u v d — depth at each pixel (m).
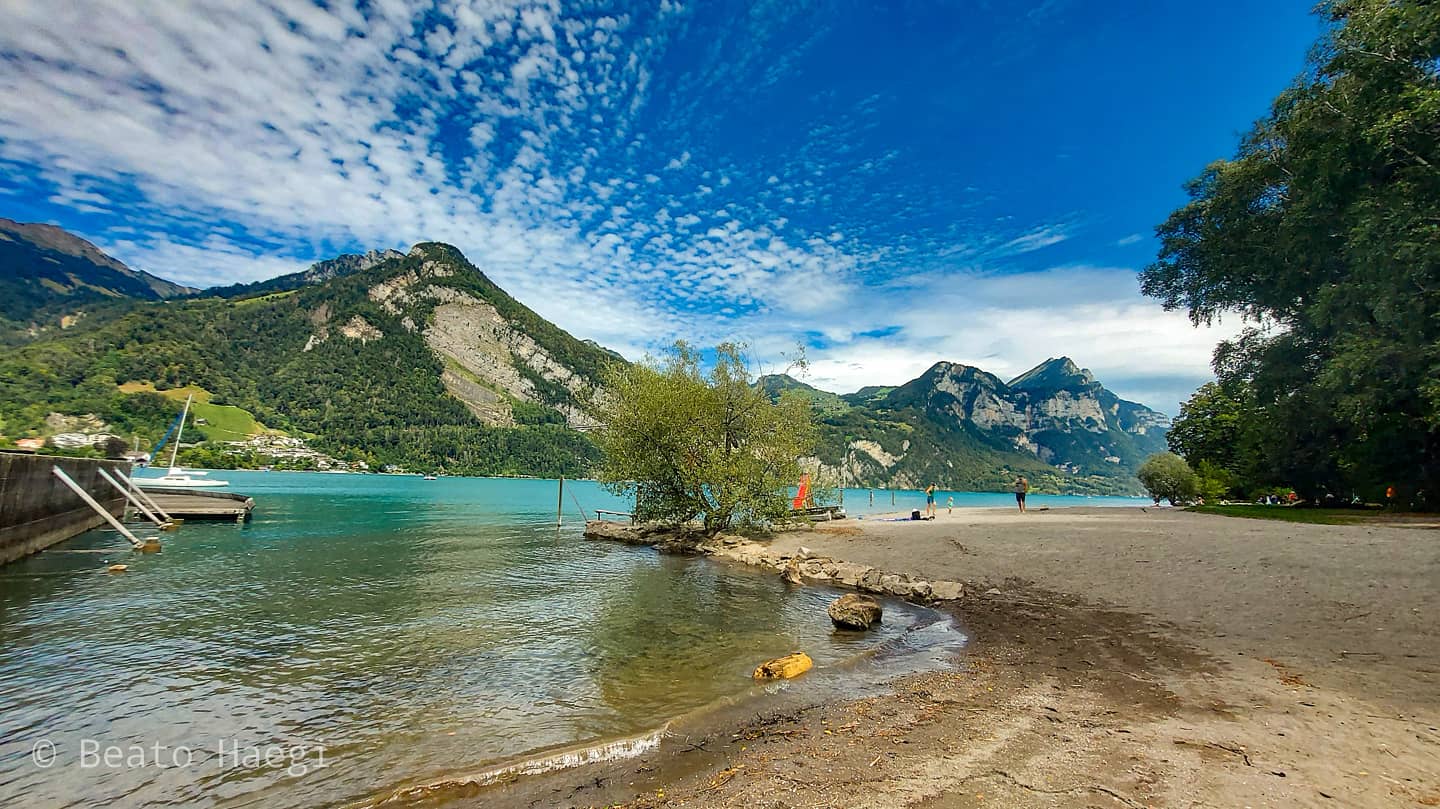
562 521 46.69
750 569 23.33
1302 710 6.84
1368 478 31.64
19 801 6.22
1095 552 19.36
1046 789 5.37
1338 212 26.83
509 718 8.37
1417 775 5.14
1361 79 24.55
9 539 20.42
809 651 11.66
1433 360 23.50
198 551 25.11
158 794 6.36
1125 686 8.31
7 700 9.01
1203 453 55.34
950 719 7.53
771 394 32.94
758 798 5.62
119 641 12.12
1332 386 26.72
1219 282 36.12
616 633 13.10
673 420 29.30
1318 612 10.90
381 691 9.48
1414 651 8.57
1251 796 4.95
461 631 13.20
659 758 6.89
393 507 57.72
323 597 16.72
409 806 5.99
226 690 9.51
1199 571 15.16
